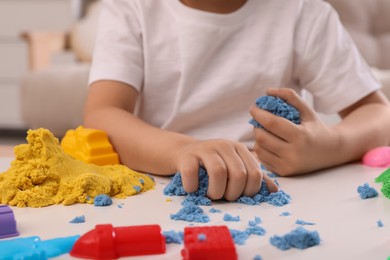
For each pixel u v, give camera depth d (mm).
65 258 409
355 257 405
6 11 2785
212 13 844
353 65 858
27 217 491
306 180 630
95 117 749
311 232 429
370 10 1788
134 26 845
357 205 524
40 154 561
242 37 856
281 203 528
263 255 407
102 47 836
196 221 480
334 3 1752
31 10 2771
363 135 729
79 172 568
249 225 470
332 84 852
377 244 427
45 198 525
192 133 849
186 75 838
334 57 856
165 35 845
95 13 2232
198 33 838
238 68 846
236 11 850
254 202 535
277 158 647
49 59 2137
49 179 546
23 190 534
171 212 504
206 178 551
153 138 661
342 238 439
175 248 421
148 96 852
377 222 472
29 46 2080
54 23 2766
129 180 577
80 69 1909
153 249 414
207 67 852
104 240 409
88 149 665
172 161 617
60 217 491
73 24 2242
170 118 843
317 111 879
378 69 1722
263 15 861
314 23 866
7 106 2822
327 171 674
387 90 1264
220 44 852
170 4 852
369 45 1736
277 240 425
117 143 691
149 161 649
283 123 642
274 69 848
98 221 480
